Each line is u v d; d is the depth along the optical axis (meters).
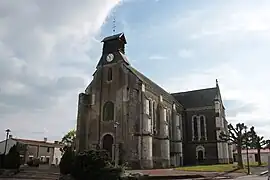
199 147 59.59
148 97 44.47
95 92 45.06
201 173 33.38
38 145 67.69
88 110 44.66
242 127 46.03
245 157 70.38
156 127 46.34
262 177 33.22
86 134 43.41
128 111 41.75
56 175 30.23
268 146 66.88
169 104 54.03
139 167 38.81
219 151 56.69
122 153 39.94
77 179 25.19
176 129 53.34
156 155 44.56
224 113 66.31
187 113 63.09
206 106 61.59
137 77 42.94
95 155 25.30
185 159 59.44
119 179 24.62
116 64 44.88
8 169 34.84
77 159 25.66
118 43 46.22
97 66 46.53
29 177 30.22
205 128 60.28
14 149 37.91
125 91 42.81
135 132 40.59
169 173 31.27
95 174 24.48
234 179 30.28
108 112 43.44
